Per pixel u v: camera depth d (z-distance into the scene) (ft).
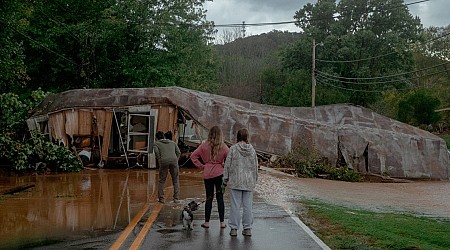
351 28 193.88
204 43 133.08
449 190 64.69
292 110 82.02
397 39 179.52
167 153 40.14
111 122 73.77
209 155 30.53
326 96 162.61
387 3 187.32
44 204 40.91
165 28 111.45
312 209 38.52
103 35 106.83
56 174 65.00
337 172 72.69
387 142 78.43
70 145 74.08
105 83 113.09
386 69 185.26
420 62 223.10
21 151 65.36
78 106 74.13
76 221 33.55
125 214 35.83
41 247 26.37
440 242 29.60
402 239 28.81
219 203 30.50
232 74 237.66
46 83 111.96
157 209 37.37
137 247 25.95
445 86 217.15
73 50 110.52
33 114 76.48
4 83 78.23
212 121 74.95
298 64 195.21
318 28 195.31
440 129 173.06
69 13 109.81
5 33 67.15
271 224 32.07
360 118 82.38
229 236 28.45
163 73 110.52
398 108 164.35
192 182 55.72
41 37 104.32
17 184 54.39
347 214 37.29
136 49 112.98
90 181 56.90
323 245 26.63
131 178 59.98
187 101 74.90
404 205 48.83
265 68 222.48
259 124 76.69
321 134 77.41
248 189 28.55
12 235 29.45
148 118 73.77
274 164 74.28
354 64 180.75
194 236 28.40
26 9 74.54
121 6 110.11
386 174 76.79
